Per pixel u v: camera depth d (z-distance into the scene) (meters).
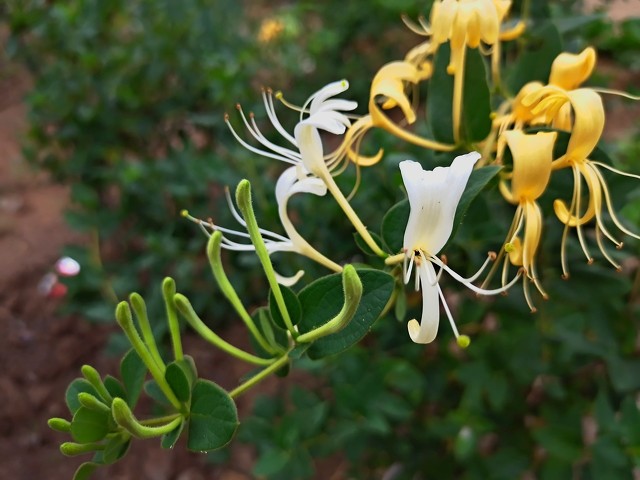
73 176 0.38
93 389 0.11
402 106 0.13
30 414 0.35
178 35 0.35
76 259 0.31
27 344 0.38
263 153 0.13
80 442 0.10
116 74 0.35
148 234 0.31
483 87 0.13
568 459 0.19
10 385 0.36
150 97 0.36
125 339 0.29
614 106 0.32
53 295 0.40
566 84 0.13
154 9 0.36
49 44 0.37
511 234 0.12
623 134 0.39
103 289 0.31
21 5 0.36
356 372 0.21
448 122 0.13
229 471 0.32
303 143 0.12
